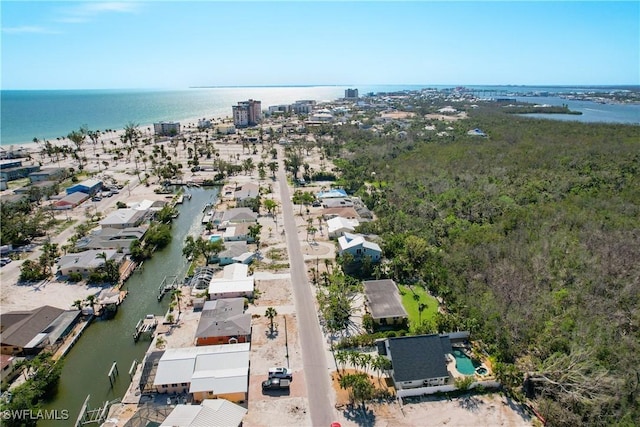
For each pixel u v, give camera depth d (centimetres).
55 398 4766
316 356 5394
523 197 10831
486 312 6019
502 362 5200
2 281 7231
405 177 13538
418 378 4819
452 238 8606
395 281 7344
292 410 4525
